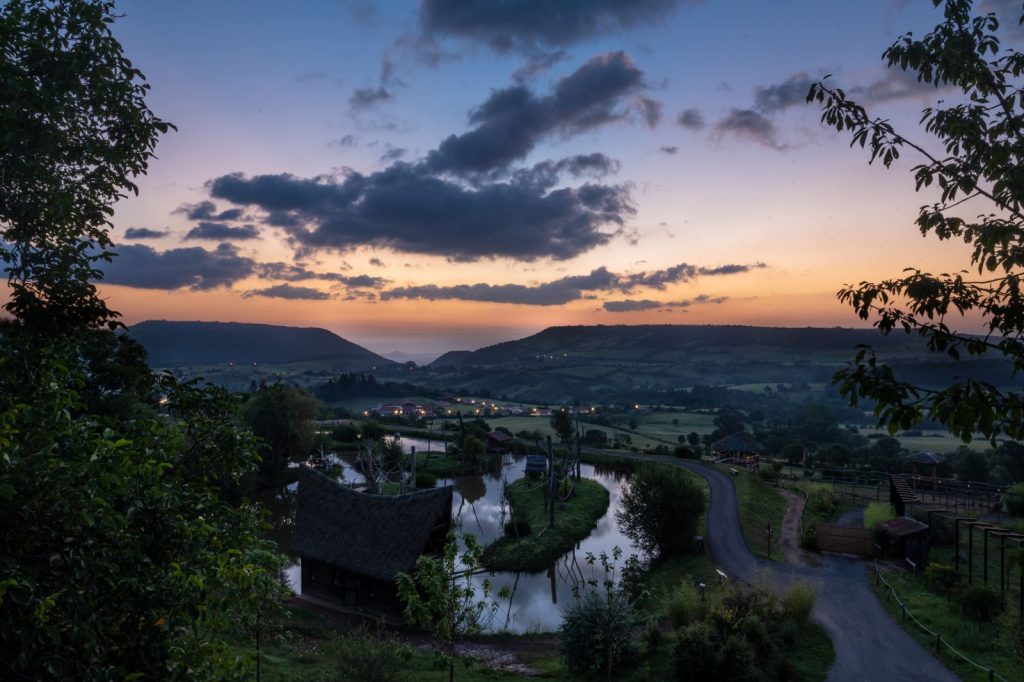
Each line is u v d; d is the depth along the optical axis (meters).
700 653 22.83
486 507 67.50
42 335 9.22
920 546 39.28
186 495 9.28
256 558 11.08
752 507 58.12
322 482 41.50
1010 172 7.59
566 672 25.83
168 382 10.55
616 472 89.62
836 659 25.14
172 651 8.24
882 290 7.19
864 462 96.25
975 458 83.62
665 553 45.41
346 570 36.06
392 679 21.75
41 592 6.65
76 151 10.49
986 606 28.30
